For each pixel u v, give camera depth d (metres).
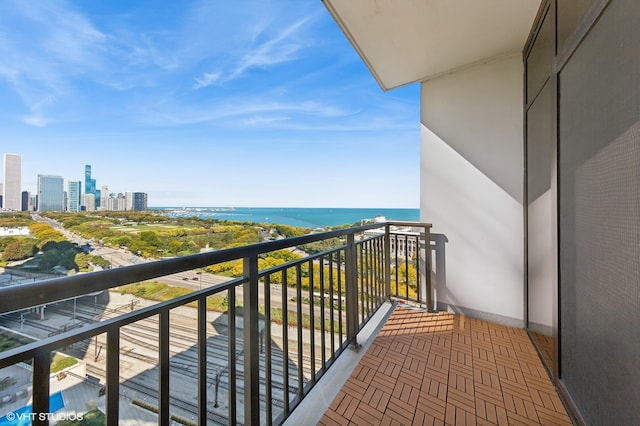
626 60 0.94
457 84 2.97
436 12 2.14
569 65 1.43
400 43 2.51
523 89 2.61
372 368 1.94
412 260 3.15
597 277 1.16
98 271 0.67
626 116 0.94
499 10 2.11
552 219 1.68
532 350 2.18
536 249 2.28
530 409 1.56
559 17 1.56
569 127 1.44
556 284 1.64
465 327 2.59
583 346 1.31
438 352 2.15
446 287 2.99
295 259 1.57
